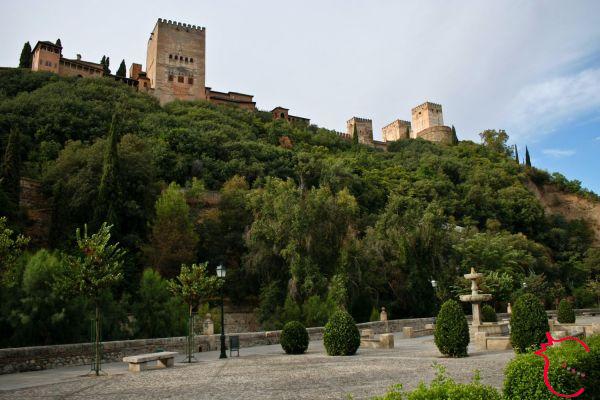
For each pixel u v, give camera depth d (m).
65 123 56.41
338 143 99.56
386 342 20.06
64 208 36.47
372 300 36.19
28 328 17.91
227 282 37.69
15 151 35.84
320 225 35.03
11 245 15.34
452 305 15.48
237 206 45.06
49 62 84.25
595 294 59.41
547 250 74.06
